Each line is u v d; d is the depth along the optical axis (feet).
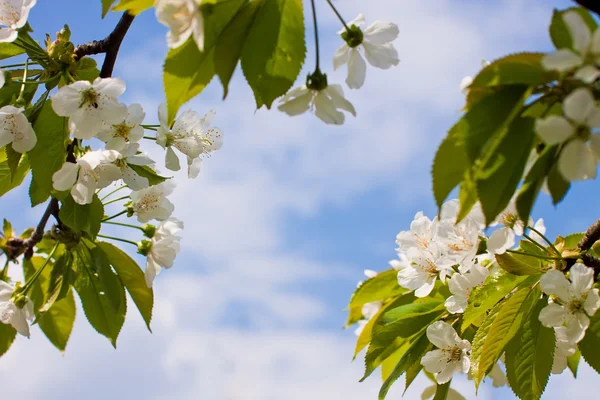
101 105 3.00
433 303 3.11
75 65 3.08
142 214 3.21
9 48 3.12
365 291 3.22
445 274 3.07
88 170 3.04
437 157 2.64
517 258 2.99
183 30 2.66
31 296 3.35
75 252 3.21
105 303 3.24
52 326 3.41
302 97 2.84
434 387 3.22
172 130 3.15
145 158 3.12
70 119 2.99
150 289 3.24
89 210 3.07
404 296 3.19
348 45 2.91
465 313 2.98
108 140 3.06
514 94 2.61
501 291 2.98
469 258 3.00
